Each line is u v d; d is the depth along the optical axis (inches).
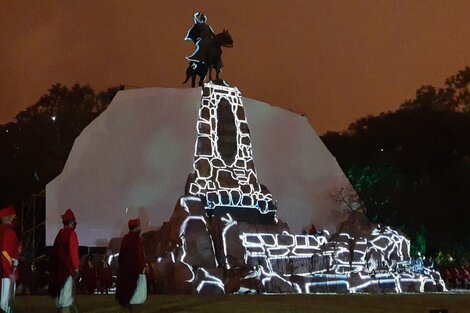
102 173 1774.1
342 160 2721.5
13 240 550.0
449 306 872.3
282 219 1930.4
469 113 2469.2
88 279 1243.8
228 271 1284.4
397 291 1430.9
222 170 1526.8
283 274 1374.3
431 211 2269.9
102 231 1717.5
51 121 2571.4
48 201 1716.3
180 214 1322.6
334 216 2007.9
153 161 1807.3
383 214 2333.9
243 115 1601.9
